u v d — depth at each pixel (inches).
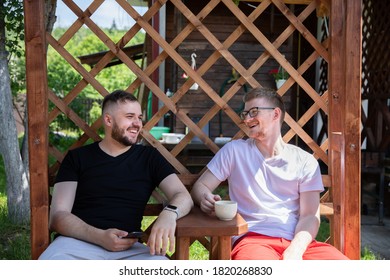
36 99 91.4
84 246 84.3
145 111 288.4
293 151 98.8
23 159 182.4
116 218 91.3
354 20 103.6
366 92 237.5
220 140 236.7
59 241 85.4
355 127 105.3
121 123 91.8
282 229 94.5
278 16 276.1
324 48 109.3
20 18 172.6
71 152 94.4
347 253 106.5
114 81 696.4
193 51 261.3
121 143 93.2
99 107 510.0
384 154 205.9
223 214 85.4
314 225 92.8
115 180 92.5
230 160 98.6
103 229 90.3
